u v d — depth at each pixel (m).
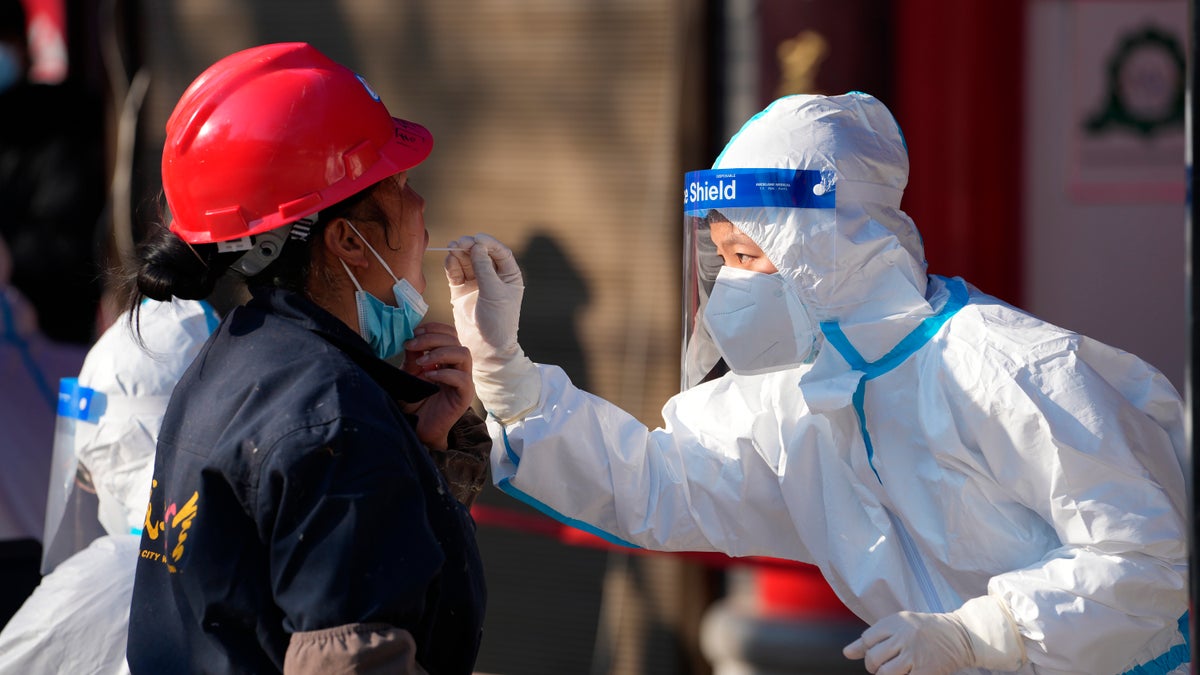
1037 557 5.73
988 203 11.71
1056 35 12.09
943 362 5.76
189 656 4.74
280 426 4.56
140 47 14.42
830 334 5.99
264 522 4.52
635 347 12.77
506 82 13.01
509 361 6.53
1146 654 5.68
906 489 5.93
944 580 5.97
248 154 4.95
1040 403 5.49
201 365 5.07
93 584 6.13
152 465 6.48
